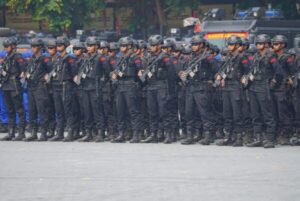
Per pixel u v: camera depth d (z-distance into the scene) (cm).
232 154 2672
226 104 2941
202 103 2977
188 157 2616
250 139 2944
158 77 3050
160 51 3077
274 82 2858
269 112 2855
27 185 2177
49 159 2631
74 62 3162
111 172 2344
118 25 6141
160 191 2052
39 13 5459
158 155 2677
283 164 2431
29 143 3127
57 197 2009
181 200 1941
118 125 3136
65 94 3158
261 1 5844
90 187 2125
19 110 3238
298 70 2930
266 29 4022
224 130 3033
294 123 2997
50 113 3238
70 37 5559
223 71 2920
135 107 3097
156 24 5941
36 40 3184
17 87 3212
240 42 2909
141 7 5959
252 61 2900
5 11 6284
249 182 2148
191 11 5897
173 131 3095
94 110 3159
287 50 2986
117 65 3089
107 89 3153
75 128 3212
